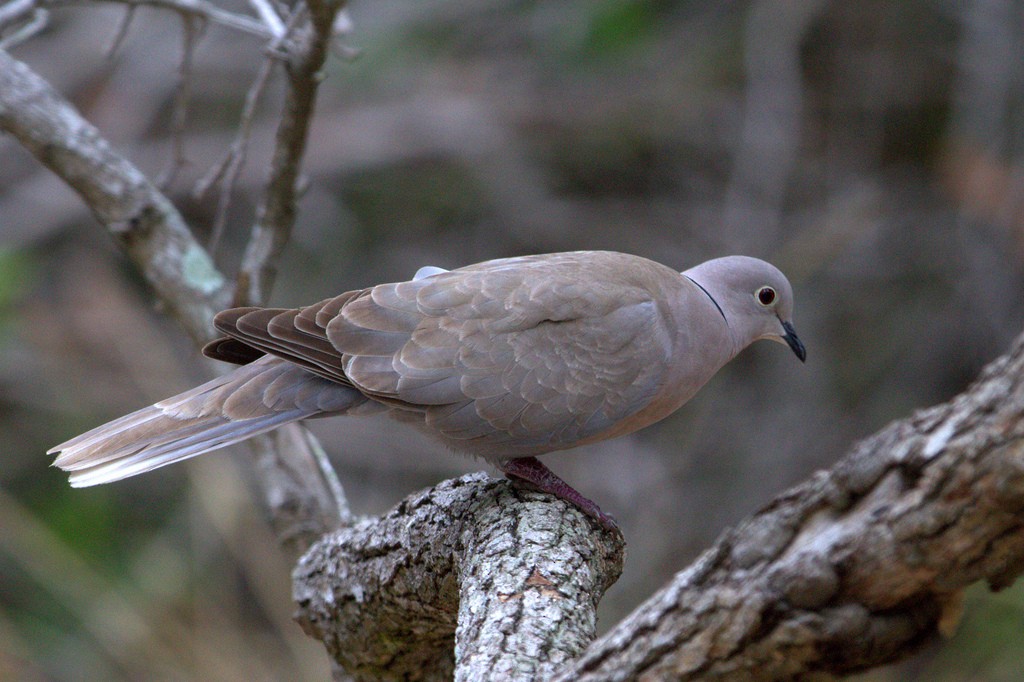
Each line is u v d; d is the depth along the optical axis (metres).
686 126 15.43
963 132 14.59
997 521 3.11
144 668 11.89
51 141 7.66
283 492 7.41
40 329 14.00
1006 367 3.13
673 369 6.14
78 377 13.84
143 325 14.30
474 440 5.72
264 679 11.73
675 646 3.57
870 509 3.26
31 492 13.40
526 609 4.39
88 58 15.07
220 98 15.40
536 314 5.72
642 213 15.35
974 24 14.64
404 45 15.32
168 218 7.82
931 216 14.88
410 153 15.12
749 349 14.51
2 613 12.12
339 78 15.16
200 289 7.71
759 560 3.42
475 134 15.21
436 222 15.27
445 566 5.18
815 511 3.38
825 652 3.38
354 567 5.71
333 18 6.51
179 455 5.60
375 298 5.73
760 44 15.09
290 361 5.65
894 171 15.27
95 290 14.33
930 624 3.37
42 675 11.80
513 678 4.04
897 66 15.25
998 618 10.69
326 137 15.00
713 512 13.78
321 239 14.83
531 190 15.27
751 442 14.05
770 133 14.79
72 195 14.55
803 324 14.32
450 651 5.90
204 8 7.68
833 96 15.36
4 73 7.65
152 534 12.94
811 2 15.12
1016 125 14.52
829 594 3.31
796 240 14.57
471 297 5.74
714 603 3.47
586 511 5.52
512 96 15.32
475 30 15.51
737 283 7.18
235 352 6.13
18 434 13.54
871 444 3.29
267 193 7.31
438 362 5.58
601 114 15.34
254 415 5.70
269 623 12.30
